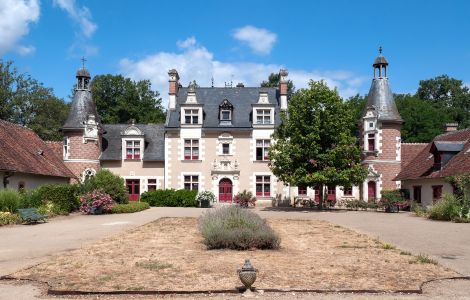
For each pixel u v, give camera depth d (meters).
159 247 13.27
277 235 13.27
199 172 39.09
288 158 30.72
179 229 18.11
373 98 39.16
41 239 15.22
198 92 42.03
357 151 30.86
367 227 19.72
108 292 8.21
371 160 37.75
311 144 30.31
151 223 20.66
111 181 30.16
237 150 39.19
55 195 25.69
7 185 26.73
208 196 35.12
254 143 39.12
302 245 13.86
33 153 32.50
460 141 31.88
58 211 25.14
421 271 10.05
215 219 13.98
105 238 15.27
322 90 31.33
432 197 30.81
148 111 64.06
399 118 38.34
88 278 9.27
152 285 8.71
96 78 63.66
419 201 33.28
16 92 52.41
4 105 50.94
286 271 9.92
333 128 31.00
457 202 24.00
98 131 39.56
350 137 30.97
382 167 37.56
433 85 66.25
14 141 31.30
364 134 38.34
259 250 12.77
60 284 8.77
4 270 10.13
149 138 41.09
